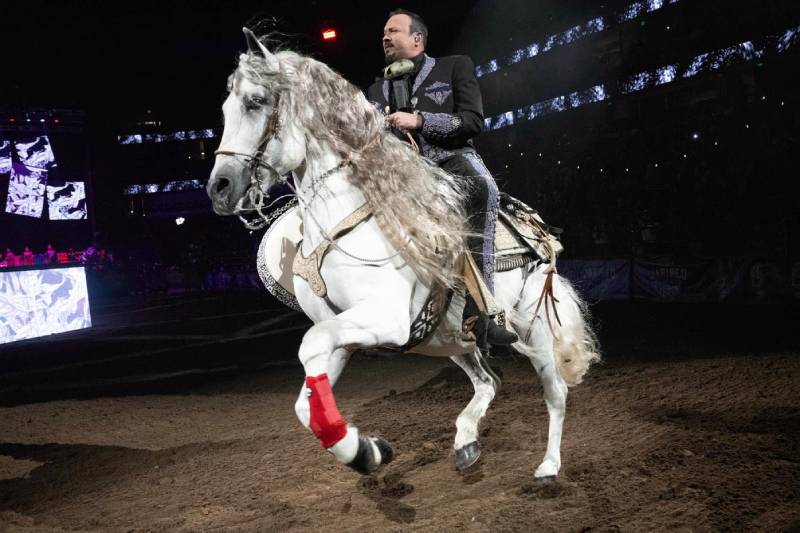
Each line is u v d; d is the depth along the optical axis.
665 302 11.89
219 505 3.76
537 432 4.63
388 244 3.13
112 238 30.86
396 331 3.05
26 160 27.30
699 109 14.27
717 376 5.86
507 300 3.73
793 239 10.72
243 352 10.23
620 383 5.95
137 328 14.45
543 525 3.13
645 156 14.58
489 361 7.68
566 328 4.00
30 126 27.20
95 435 5.81
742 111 12.88
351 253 3.09
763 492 3.28
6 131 26.83
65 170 29.72
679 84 14.67
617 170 15.06
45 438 5.83
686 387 5.57
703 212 12.70
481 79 19.95
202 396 7.17
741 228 11.98
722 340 7.73
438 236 3.21
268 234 3.81
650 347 7.72
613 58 16.41
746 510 3.10
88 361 10.51
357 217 3.12
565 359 4.00
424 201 3.21
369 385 7.02
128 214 32.00
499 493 3.59
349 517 3.43
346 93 3.19
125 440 5.55
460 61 3.61
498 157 18.45
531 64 18.34
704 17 13.95
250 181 3.04
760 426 4.32
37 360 11.01
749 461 3.72
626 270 12.84
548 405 3.92
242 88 3.02
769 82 12.45
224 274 25.14
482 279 3.42
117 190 31.42
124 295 25.03
